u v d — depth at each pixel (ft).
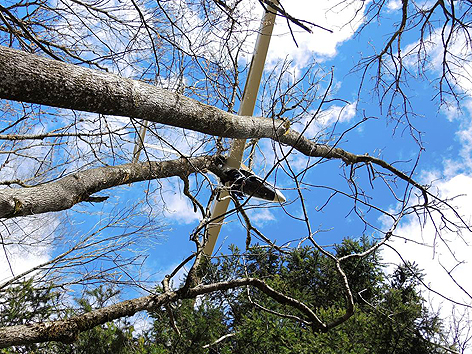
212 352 19.98
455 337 18.42
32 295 17.46
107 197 15.07
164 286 13.76
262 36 14.71
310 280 25.67
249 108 15.43
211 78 14.85
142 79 14.15
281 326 19.67
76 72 7.97
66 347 16.79
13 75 7.22
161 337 18.56
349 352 18.66
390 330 20.02
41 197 12.16
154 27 14.19
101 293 18.57
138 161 16.24
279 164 11.68
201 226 13.76
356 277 25.04
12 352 16.07
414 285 23.59
